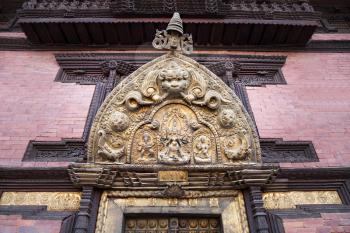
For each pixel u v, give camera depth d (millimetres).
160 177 4461
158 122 4875
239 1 7105
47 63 6457
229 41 6852
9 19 7555
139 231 4293
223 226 4215
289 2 7082
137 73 5152
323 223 4238
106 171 4359
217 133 4832
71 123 5340
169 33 5395
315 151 5117
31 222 4117
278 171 4562
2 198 4391
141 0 6512
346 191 4633
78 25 6316
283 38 6805
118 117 4723
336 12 8086
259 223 4051
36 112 5469
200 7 6484
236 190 4543
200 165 4508
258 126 5438
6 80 5984
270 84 6238
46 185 4504
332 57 6840
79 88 5992
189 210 4344
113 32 6523
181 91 4965
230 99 5043
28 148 4961
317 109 5766
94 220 4137
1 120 5289
